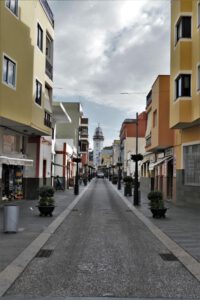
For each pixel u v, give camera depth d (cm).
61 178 4562
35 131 2692
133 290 745
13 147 2627
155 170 4019
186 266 935
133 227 1622
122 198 3462
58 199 3197
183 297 706
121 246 1195
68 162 5384
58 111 3953
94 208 2467
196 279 830
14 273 850
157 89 3106
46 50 3069
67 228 1565
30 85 2330
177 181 2738
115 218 1938
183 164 2653
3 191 2545
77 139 6775
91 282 797
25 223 1648
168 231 1491
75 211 2253
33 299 684
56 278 826
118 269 909
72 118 7194
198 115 2181
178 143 2767
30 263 961
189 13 2428
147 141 3853
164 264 965
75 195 3766
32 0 2366
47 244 1215
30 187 2989
